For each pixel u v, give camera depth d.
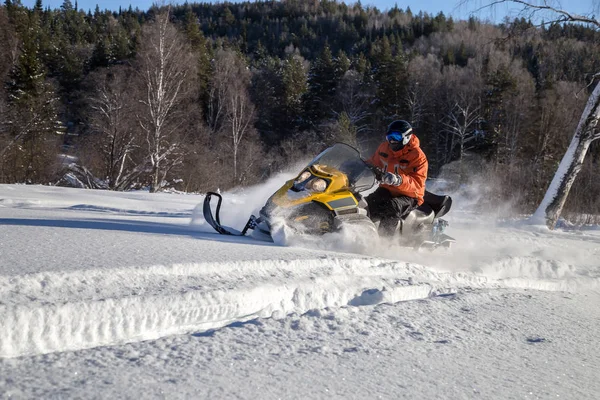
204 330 3.03
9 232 4.59
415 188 5.98
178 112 30.03
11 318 2.52
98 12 92.50
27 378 2.17
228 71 49.00
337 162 5.75
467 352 2.95
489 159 45.91
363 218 5.49
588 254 7.50
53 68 54.19
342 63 60.38
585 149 12.59
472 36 75.00
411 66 56.94
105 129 29.31
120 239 4.57
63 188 17.30
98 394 2.06
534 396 2.43
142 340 2.75
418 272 4.64
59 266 3.29
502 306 4.01
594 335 3.54
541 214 12.69
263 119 55.41
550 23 13.14
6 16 42.97
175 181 30.34
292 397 2.19
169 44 28.16
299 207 5.33
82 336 2.67
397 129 6.07
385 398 2.26
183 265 3.58
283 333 2.96
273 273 3.86
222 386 2.23
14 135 30.58
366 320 3.30
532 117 46.03
